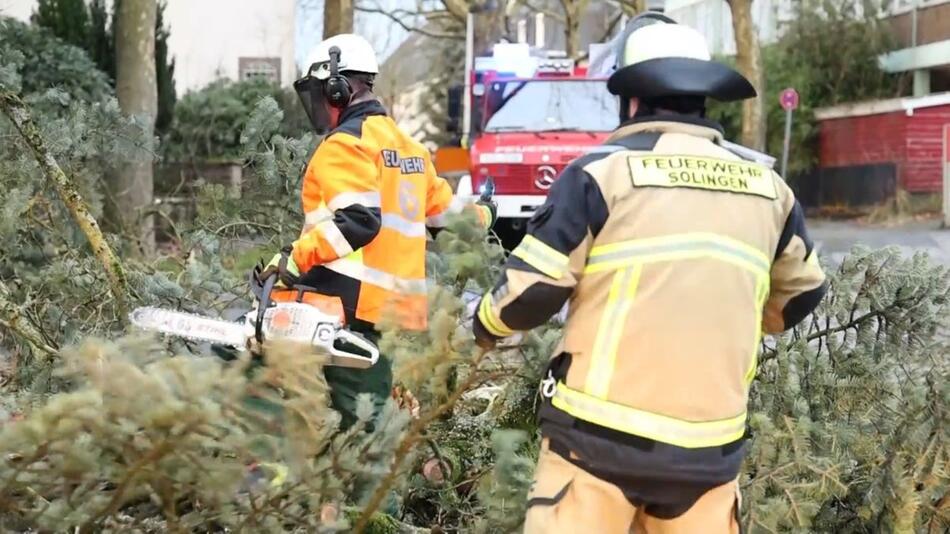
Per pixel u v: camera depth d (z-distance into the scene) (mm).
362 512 2701
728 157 2609
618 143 2600
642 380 2449
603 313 2494
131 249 7805
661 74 2564
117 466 2305
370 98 3770
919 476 3426
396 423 2557
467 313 3098
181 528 2469
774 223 2641
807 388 3895
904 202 23359
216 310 4645
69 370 2326
